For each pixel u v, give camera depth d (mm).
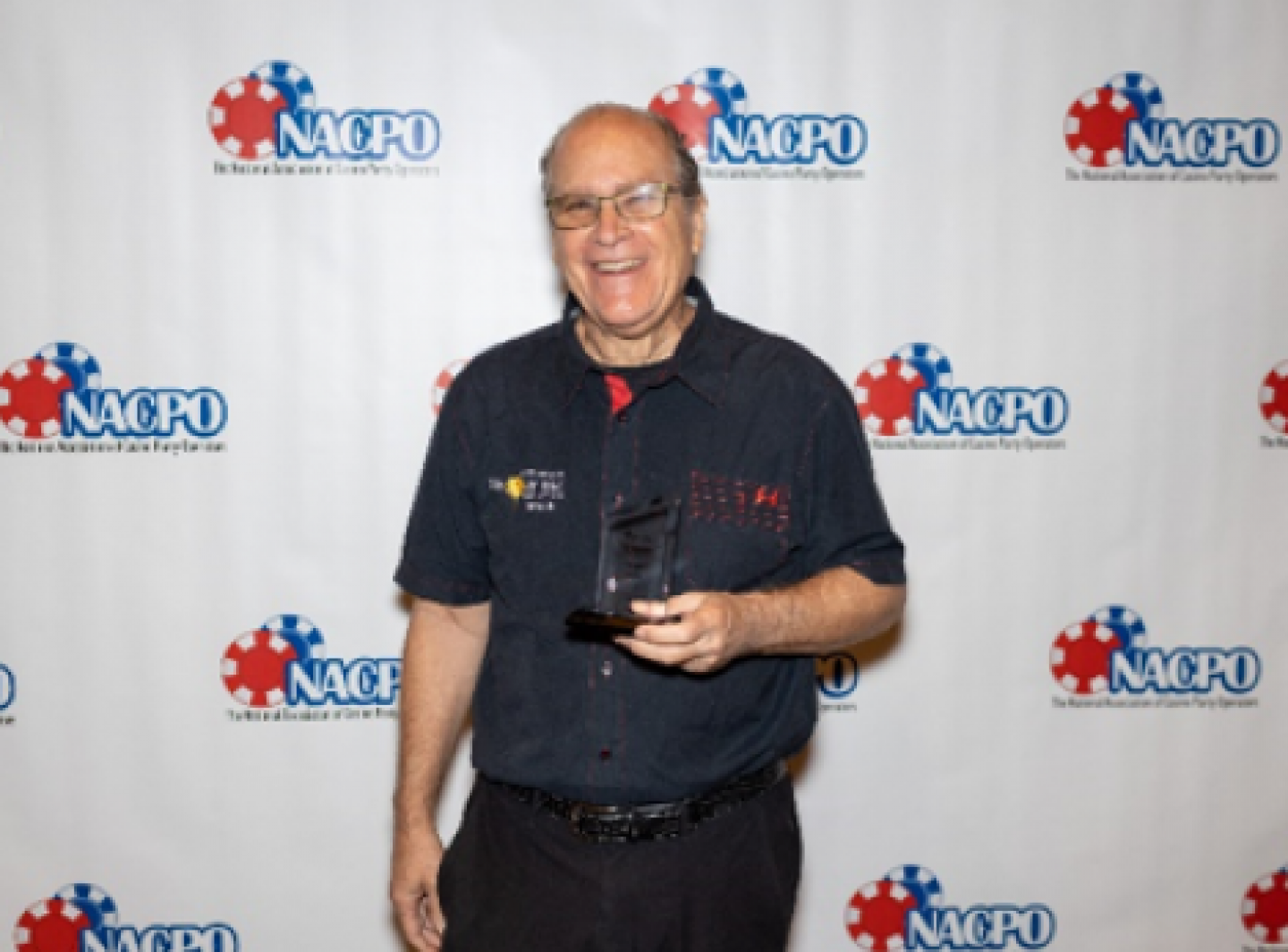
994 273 2326
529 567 1654
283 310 2279
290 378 2291
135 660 2318
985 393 2348
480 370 1737
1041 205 2320
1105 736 2418
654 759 1574
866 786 2414
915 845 2430
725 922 1594
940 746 2410
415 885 1791
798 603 1512
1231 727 2422
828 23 2275
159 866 2355
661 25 2266
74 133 2225
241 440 2297
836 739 2406
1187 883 2451
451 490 1735
